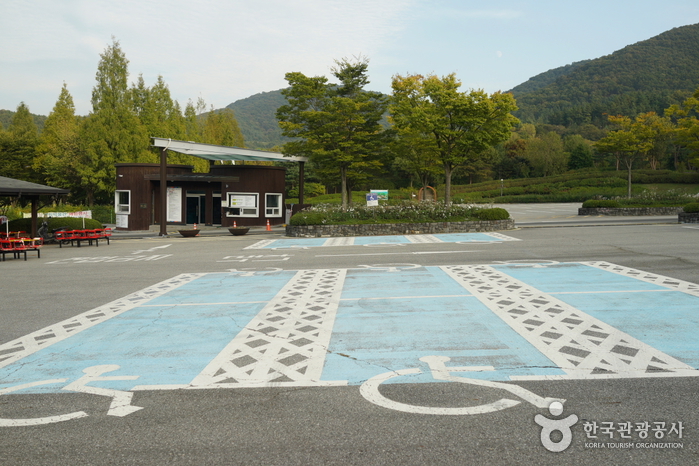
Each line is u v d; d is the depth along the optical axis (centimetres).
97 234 2477
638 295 945
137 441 413
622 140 4188
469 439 404
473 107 2844
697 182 7506
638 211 3425
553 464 365
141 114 5422
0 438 424
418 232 2623
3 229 2591
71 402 499
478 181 9694
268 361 617
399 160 6838
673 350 615
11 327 831
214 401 493
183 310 927
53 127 5691
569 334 698
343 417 450
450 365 582
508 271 1274
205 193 3725
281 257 1725
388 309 888
